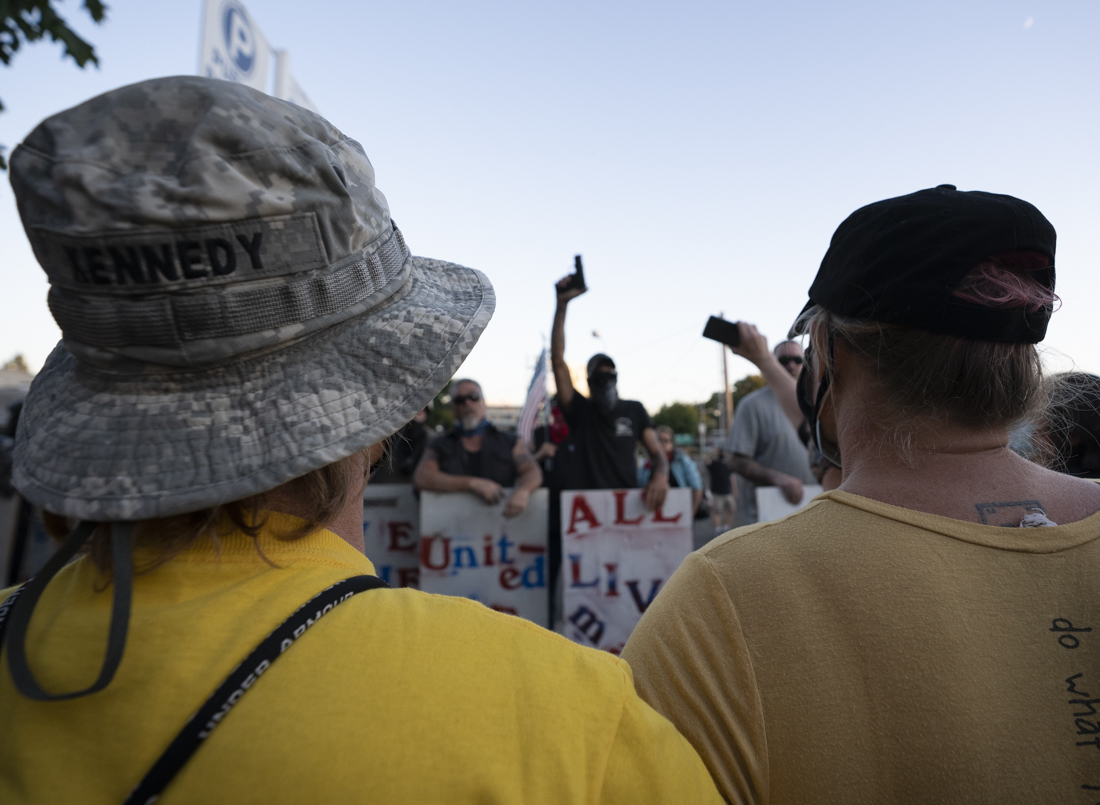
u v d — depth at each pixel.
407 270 0.80
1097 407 1.38
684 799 0.64
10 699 0.57
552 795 0.56
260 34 4.12
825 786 0.69
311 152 0.63
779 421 4.23
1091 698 0.67
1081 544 0.72
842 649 0.71
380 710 0.54
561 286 4.23
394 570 4.38
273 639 0.55
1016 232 0.73
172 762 0.50
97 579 0.61
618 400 4.48
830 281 0.84
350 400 0.67
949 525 0.74
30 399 0.70
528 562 4.17
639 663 0.80
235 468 0.61
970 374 0.74
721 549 0.82
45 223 0.58
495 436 4.38
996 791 0.65
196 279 0.58
